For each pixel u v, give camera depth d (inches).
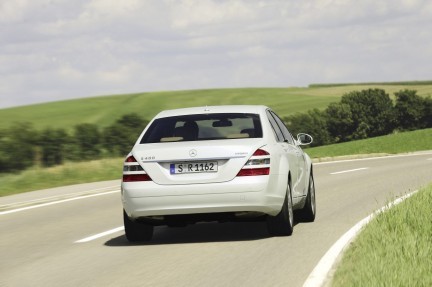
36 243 593.9
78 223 729.0
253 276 413.7
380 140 4234.7
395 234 466.3
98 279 424.5
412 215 545.3
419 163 1576.0
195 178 527.8
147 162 534.6
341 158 2070.6
